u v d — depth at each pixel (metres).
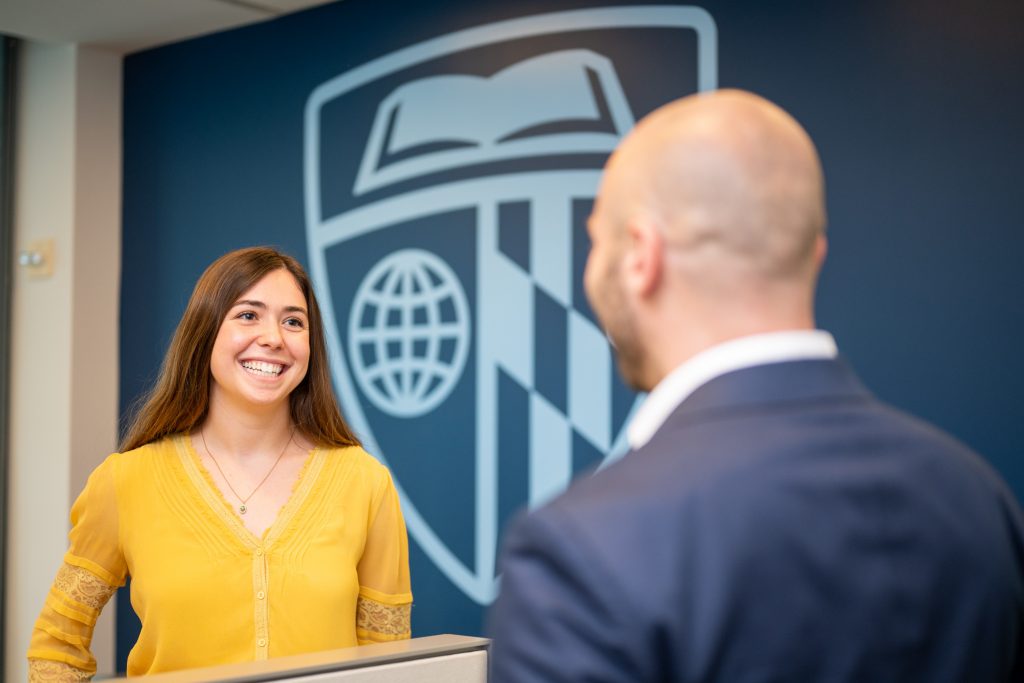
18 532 4.83
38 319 4.83
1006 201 2.84
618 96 3.59
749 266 0.84
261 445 2.14
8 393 4.89
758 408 0.83
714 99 0.89
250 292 2.09
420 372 4.03
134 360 4.83
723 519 0.76
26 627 4.78
